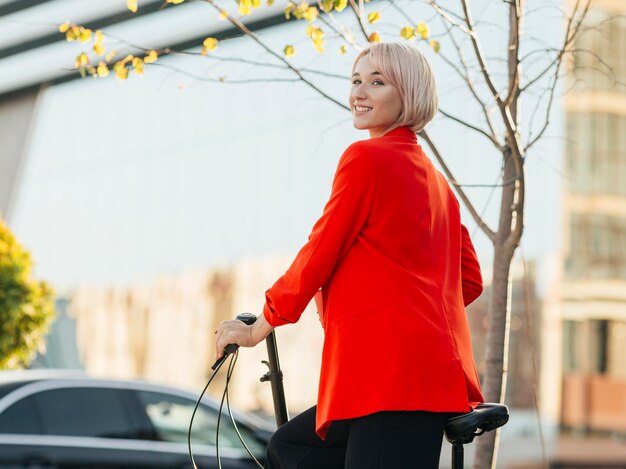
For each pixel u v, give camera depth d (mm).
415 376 2682
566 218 13445
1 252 9922
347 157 2783
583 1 10383
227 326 2855
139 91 16172
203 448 7930
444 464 11688
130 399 7859
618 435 13727
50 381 7668
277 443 3068
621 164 13430
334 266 2791
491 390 4605
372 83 2951
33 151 17797
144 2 13109
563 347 13438
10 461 7199
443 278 2854
